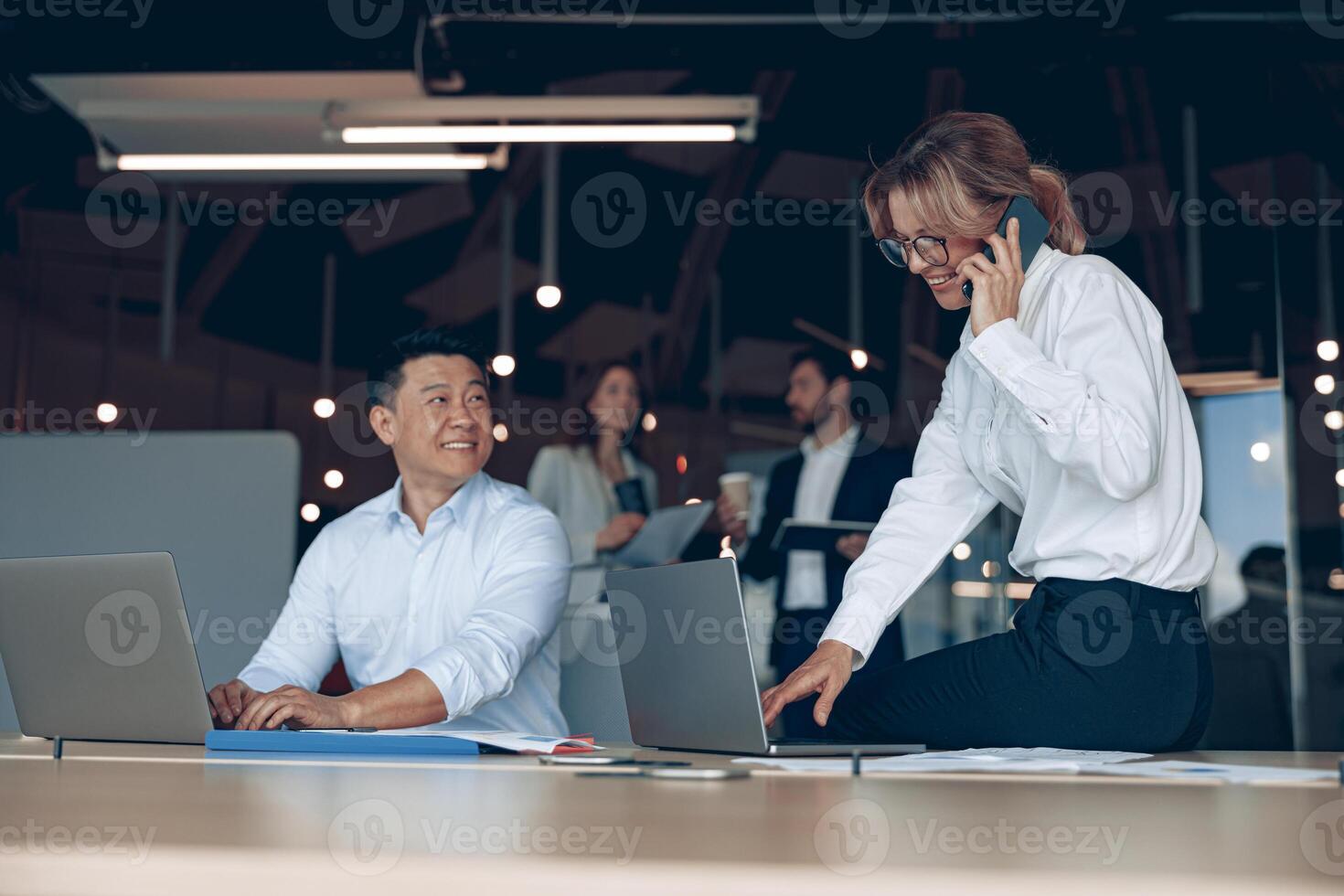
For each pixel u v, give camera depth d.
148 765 1.03
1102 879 0.39
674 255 7.65
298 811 0.60
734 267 7.71
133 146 4.62
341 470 7.75
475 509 2.08
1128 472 1.28
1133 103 5.60
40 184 6.41
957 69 4.39
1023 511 1.60
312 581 2.09
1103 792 0.79
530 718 2.00
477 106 4.20
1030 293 1.46
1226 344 6.14
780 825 0.55
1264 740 5.21
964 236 1.46
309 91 4.12
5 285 6.63
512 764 1.07
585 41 4.10
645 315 7.99
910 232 1.48
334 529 2.12
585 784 0.82
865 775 0.93
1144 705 1.30
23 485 2.55
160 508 2.54
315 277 7.70
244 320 7.59
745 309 7.91
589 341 7.99
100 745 1.37
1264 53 4.30
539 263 7.82
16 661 1.40
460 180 5.47
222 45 3.89
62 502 2.54
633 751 1.34
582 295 7.93
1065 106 5.64
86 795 0.70
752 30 4.14
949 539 1.62
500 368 7.45
